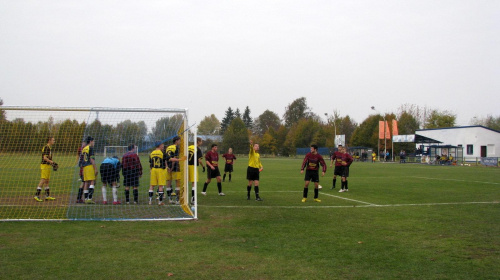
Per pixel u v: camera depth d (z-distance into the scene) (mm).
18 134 10531
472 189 14938
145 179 14203
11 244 5945
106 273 4660
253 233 6984
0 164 10734
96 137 10422
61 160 10734
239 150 74938
